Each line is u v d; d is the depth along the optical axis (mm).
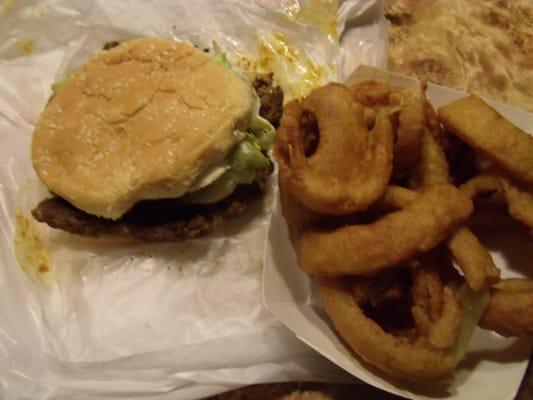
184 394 250
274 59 336
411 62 318
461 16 332
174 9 344
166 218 277
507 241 255
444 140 256
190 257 287
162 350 258
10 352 263
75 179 271
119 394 250
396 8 337
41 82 336
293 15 339
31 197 306
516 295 215
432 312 218
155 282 283
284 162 225
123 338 270
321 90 244
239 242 289
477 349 229
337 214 230
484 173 248
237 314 272
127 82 282
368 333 211
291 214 239
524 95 304
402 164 247
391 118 242
